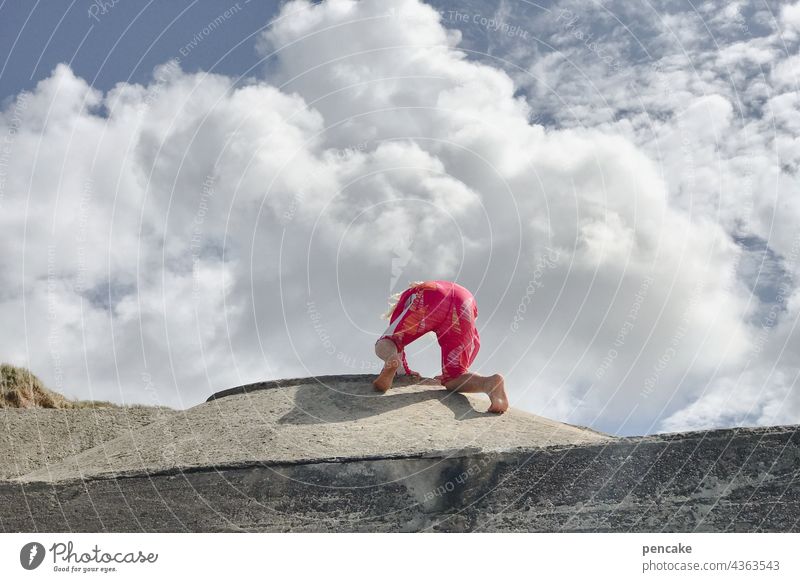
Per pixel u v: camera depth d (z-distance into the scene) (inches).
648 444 207.8
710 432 206.8
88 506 210.5
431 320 255.1
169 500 209.6
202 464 215.2
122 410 368.5
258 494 208.4
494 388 248.4
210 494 209.5
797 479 197.9
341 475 208.5
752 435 204.7
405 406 247.9
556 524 199.9
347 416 242.5
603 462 206.4
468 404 253.9
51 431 335.6
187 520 206.7
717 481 201.0
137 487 212.1
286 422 241.6
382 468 208.4
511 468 207.3
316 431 232.7
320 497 206.5
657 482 203.0
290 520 204.1
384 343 256.5
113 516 208.7
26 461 303.9
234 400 266.8
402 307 260.8
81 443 324.8
